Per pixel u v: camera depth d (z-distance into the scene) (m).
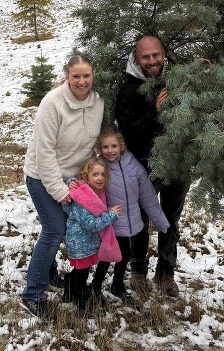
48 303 3.96
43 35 31.48
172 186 4.08
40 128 3.31
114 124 3.81
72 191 3.48
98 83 3.55
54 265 4.32
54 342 3.59
